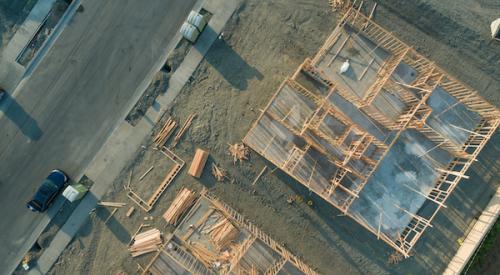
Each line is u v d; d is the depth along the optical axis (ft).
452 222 69.21
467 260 65.62
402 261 70.59
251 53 69.77
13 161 72.95
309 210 70.95
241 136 70.64
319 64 65.57
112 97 71.72
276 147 67.97
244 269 68.18
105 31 71.10
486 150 68.13
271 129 67.87
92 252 73.00
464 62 67.21
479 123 65.82
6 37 72.02
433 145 67.36
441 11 66.54
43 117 72.33
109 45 71.26
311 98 67.21
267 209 71.56
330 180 68.49
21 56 72.08
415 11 67.10
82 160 72.38
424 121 60.90
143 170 72.23
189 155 71.82
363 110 67.10
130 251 72.43
